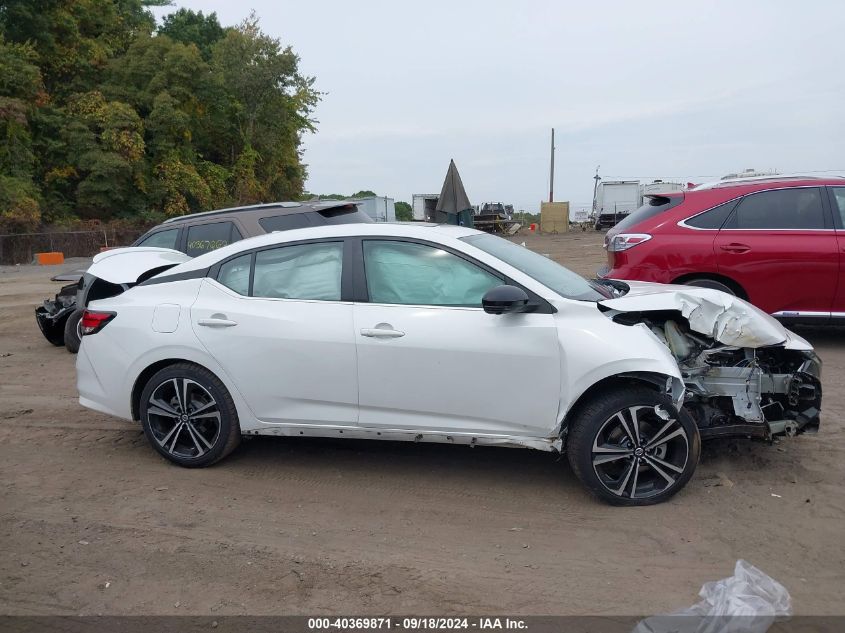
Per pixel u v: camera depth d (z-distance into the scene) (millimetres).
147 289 5023
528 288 4266
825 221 7191
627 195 46500
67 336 8961
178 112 43250
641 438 4094
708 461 4699
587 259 21547
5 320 12562
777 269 7172
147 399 4855
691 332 4574
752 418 4289
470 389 4234
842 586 3258
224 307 4723
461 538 3838
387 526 3996
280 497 4410
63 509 4262
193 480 4695
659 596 3230
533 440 4227
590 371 4016
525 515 4086
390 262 4539
